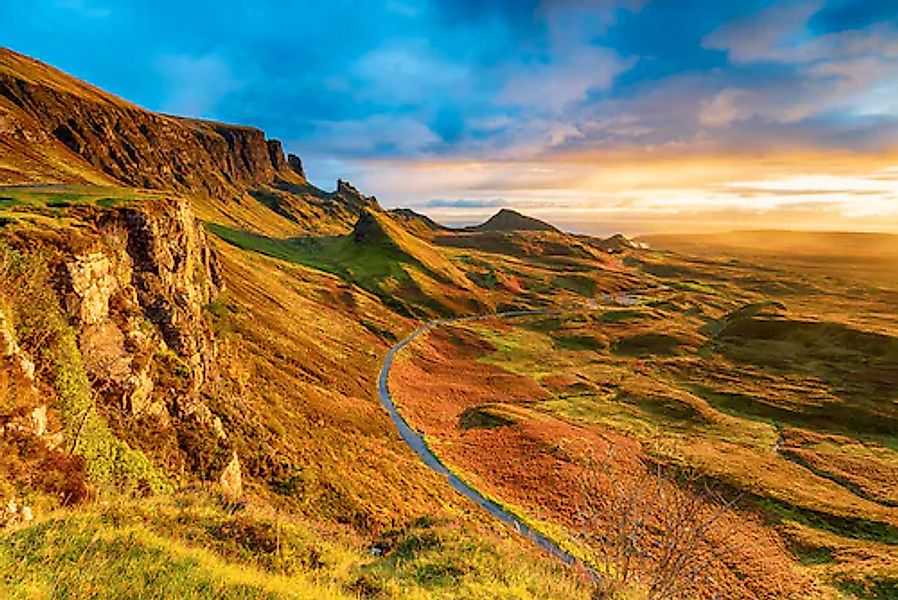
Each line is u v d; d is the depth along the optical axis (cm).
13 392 2072
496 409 8688
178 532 1395
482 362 12469
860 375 10975
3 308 2483
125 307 3650
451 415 8681
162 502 1789
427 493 5362
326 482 4338
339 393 7838
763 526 5119
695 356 13312
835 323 13588
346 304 14262
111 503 1519
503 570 1538
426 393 9500
